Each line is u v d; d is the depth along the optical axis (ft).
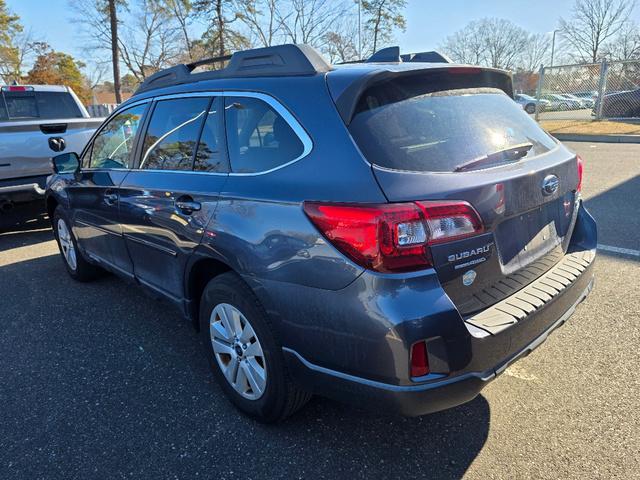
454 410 8.61
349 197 6.34
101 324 12.75
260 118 7.95
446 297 6.19
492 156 7.23
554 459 7.37
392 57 9.71
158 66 110.32
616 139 44.52
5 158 20.43
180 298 9.91
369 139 6.64
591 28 172.86
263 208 7.33
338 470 7.41
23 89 24.44
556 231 8.63
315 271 6.64
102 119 23.50
